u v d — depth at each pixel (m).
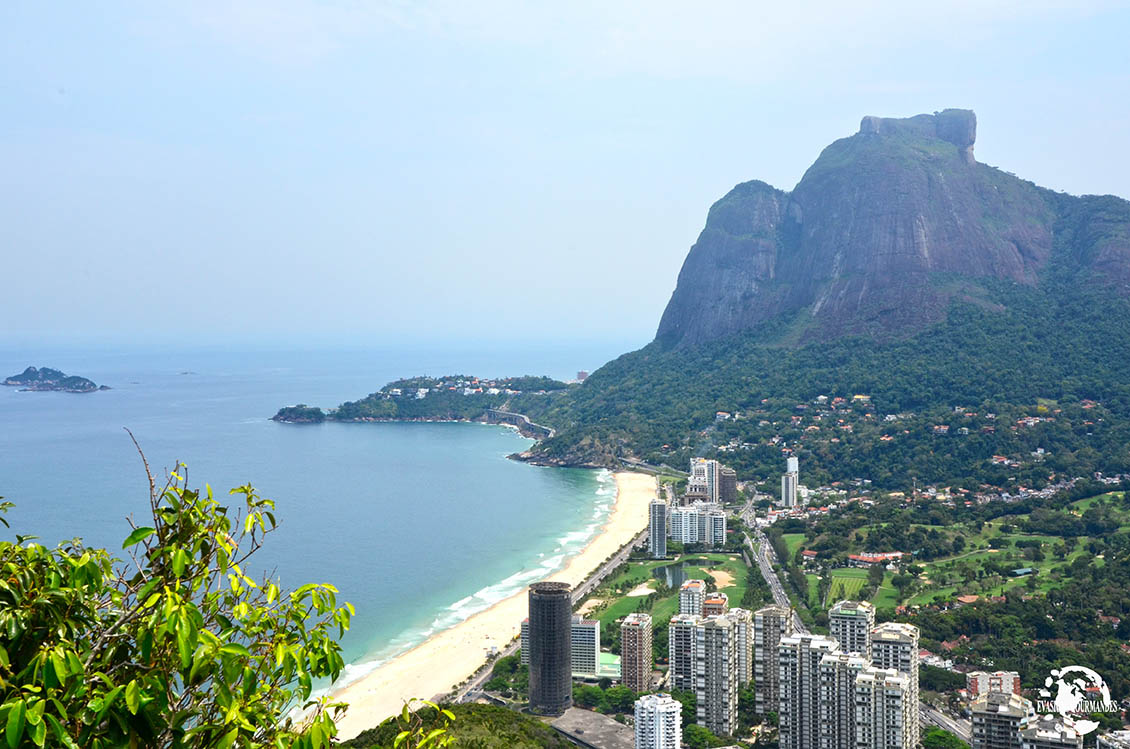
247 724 20.33
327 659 23.28
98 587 21.98
